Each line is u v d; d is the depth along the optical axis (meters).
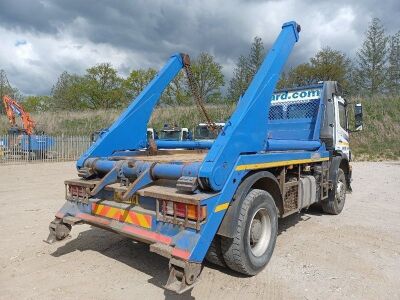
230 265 4.03
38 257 4.72
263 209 4.25
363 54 40.31
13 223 6.39
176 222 3.43
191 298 3.64
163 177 3.81
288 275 4.20
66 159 22.19
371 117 28.94
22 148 20.66
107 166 4.36
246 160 3.94
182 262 3.12
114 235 5.66
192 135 16.70
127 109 5.41
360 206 8.12
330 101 7.02
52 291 3.78
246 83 42.91
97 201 4.27
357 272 4.30
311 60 44.53
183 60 5.92
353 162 21.09
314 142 6.19
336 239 5.57
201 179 3.47
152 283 3.98
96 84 59.88
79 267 4.41
